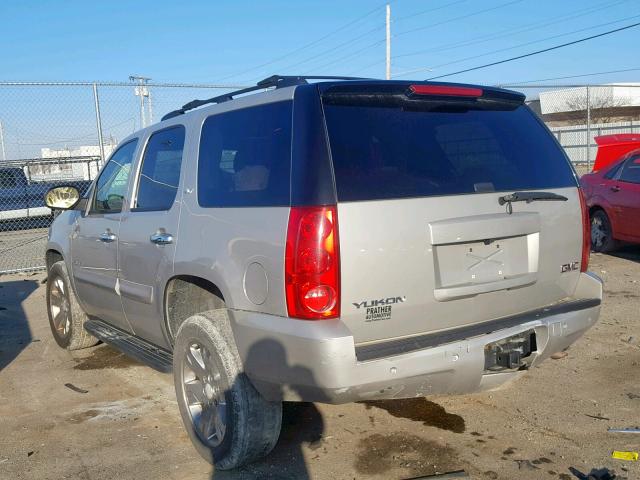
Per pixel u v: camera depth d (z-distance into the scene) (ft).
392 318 10.39
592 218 32.86
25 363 18.98
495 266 11.44
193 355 12.28
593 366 16.93
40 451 13.12
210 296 13.85
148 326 14.69
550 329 11.80
